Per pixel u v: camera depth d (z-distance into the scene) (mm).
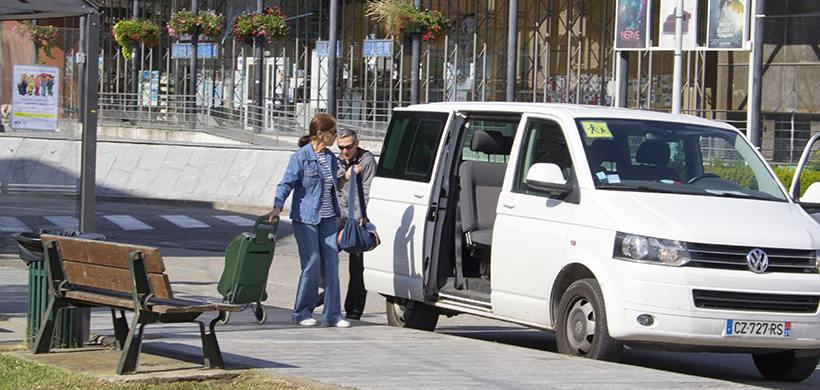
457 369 16828
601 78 120375
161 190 80250
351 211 23172
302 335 21266
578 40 122188
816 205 22875
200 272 41156
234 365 16453
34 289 18531
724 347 18594
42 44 21453
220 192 77062
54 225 21766
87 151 20703
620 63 80875
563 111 21531
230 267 22547
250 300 22859
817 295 18953
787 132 102750
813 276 19031
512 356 18750
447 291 23578
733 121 106000
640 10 78375
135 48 141750
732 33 76312
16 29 21672
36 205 21969
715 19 76812
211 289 35781
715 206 19703
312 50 149000
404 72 138375
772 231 19203
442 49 134375
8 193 22406
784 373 20797
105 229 58406
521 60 127000
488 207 24172
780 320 18656
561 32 123562
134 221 62688
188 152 82062
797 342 18844
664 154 21094
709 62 111125
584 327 19359
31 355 17594
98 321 22562
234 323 23766
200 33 129500
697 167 21312
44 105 21375
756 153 22344
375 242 23422
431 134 24703
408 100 137875
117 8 171250
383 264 25250
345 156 26031
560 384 15500
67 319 18703
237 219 65938
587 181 19969
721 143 22109
